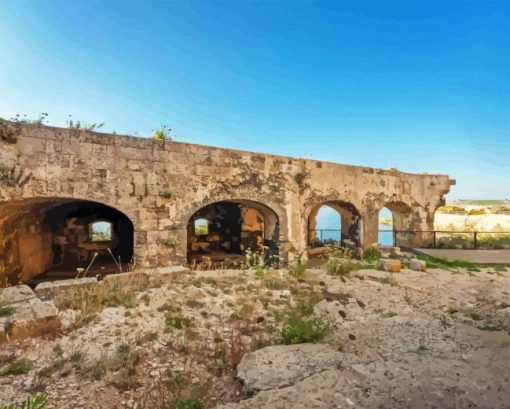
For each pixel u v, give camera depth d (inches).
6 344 168.7
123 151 349.4
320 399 127.6
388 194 571.8
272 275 329.1
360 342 186.4
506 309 251.1
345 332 200.5
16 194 295.6
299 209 471.5
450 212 1077.8
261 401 126.3
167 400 131.6
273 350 169.2
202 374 154.5
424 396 129.2
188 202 385.1
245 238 668.1
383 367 152.9
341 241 582.2
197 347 178.2
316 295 271.1
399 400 126.7
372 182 550.9
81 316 200.5
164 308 225.5
